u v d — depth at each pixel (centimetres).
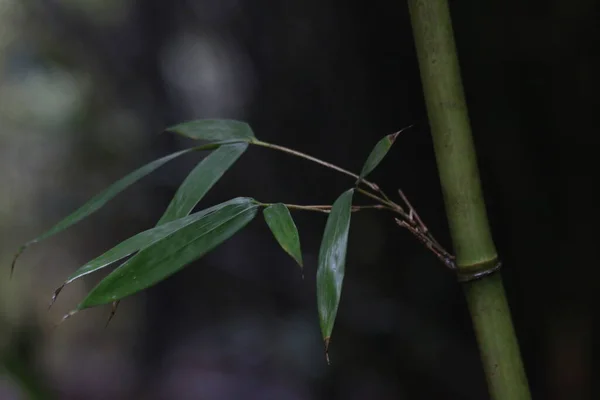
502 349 100
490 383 101
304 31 351
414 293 317
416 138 298
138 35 547
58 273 671
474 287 101
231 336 510
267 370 473
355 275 340
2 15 540
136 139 571
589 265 235
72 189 606
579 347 239
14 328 287
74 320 728
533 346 255
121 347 713
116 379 646
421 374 309
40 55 531
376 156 99
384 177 313
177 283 593
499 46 243
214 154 104
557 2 224
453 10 254
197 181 102
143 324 659
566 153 236
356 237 335
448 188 100
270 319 488
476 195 100
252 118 425
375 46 306
